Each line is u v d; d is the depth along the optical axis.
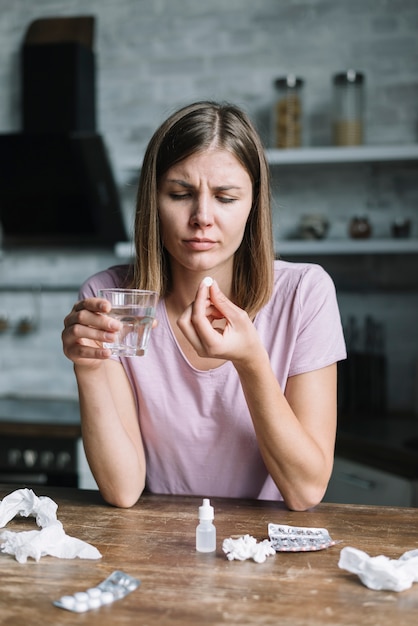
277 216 3.53
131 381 1.57
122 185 3.64
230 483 1.58
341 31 3.45
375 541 1.21
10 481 3.13
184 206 1.40
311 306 1.54
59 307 3.82
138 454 1.50
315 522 1.31
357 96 3.23
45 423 3.10
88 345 1.30
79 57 3.51
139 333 1.27
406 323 3.43
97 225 3.51
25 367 3.85
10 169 3.45
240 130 1.41
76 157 3.35
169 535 1.24
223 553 1.15
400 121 3.40
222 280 1.56
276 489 1.60
